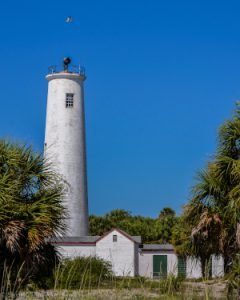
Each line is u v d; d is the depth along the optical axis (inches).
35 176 602.2
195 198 636.1
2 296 431.8
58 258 588.7
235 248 603.2
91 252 2026.3
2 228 553.6
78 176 2078.0
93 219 2849.4
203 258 639.1
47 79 2170.3
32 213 571.8
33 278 559.5
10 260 563.2
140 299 389.1
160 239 2539.4
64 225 616.7
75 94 2139.5
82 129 2139.5
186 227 658.8
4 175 585.9
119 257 2031.3
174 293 394.6
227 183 622.2
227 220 618.8
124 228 2640.3
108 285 426.3
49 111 2139.5
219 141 631.2
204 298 379.2
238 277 490.0
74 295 396.5
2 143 601.3
